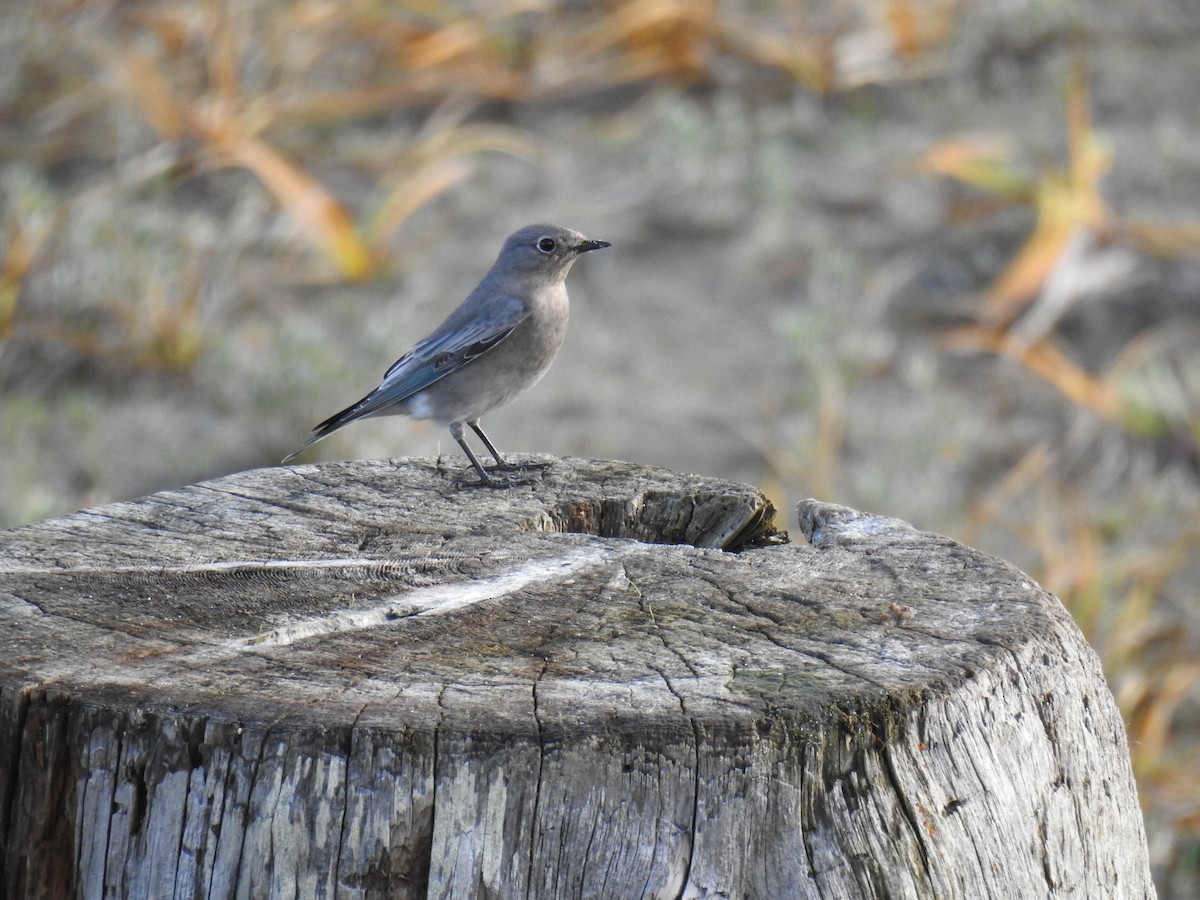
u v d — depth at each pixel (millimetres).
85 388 15703
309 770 4742
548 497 7160
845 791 4918
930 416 15062
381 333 15547
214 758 4789
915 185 19094
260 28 20188
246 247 17797
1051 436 15109
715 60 21562
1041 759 5395
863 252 17906
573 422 15250
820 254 17359
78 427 15008
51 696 4930
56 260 16188
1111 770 5840
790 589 5930
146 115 19047
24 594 5781
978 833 5105
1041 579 12391
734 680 5090
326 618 5609
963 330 16594
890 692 5000
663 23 21250
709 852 4781
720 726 4762
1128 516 13852
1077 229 16828
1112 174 19016
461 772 4715
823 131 20406
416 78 20953
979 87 21266
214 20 19750
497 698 4941
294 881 4797
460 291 17297
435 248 18203
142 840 4898
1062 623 5699
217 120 18672
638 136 20359
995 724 5223
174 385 15773
